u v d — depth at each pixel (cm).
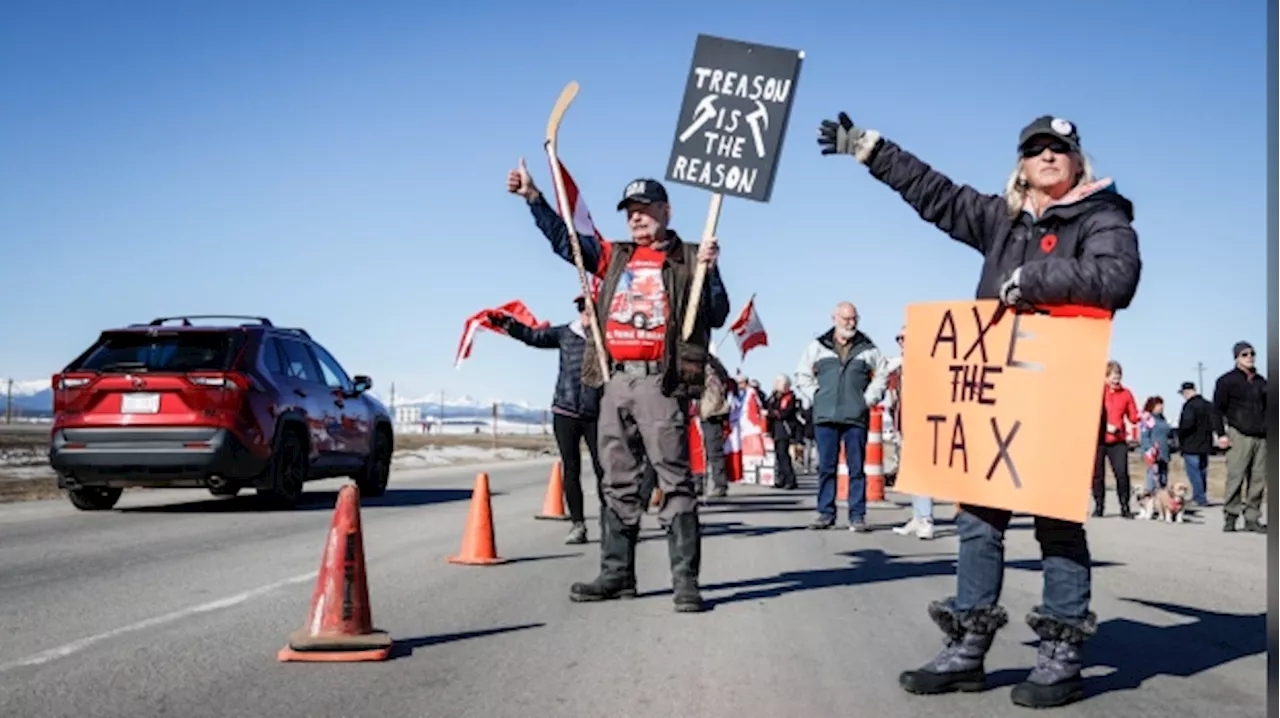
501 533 1048
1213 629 574
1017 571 813
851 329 1122
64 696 416
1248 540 1127
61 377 1180
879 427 1612
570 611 605
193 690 425
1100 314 404
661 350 611
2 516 1195
